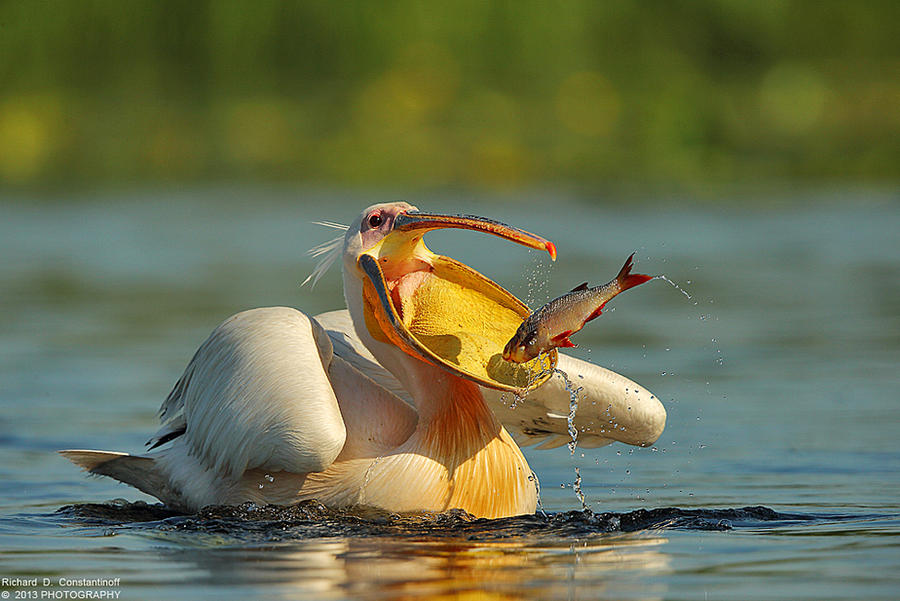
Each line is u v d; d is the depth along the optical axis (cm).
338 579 587
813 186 3334
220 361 767
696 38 3834
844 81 3797
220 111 3544
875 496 812
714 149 3581
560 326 657
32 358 1406
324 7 3566
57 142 3497
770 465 923
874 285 1883
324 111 3550
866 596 553
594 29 3741
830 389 1202
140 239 2573
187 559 636
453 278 771
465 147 3462
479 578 588
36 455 981
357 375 789
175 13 3528
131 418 1112
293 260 2234
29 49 3478
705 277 1972
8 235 2645
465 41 3644
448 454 742
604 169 3453
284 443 716
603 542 676
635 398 824
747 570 605
